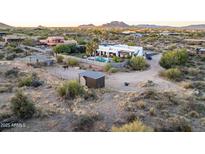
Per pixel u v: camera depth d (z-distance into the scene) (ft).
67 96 80.59
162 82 114.01
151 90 89.30
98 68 146.51
